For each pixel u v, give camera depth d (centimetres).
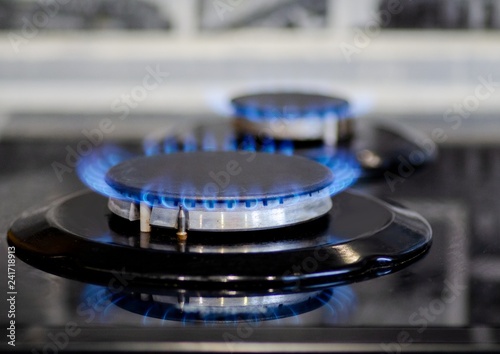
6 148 193
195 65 231
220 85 232
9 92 231
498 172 173
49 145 196
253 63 231
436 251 119
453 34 229
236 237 111
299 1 227
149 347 88
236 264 103
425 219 135
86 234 112
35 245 113
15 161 180
